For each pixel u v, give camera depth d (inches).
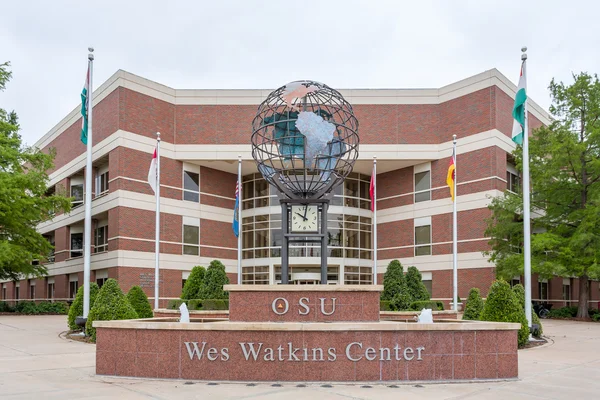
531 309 791.1
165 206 1448.1
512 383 441.1
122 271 1352.1
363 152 1493.6
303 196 542.3
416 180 1553.9
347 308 476.4
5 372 489.4
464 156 1444.4
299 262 1539.1
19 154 1368.1
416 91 1515.7
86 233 841.5
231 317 480.4
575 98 1289.4
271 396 378.9
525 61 809.5
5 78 1364.4
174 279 1445.6
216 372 437.4
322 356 432.5
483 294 1370.6
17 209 1311.5
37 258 1391.5
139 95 1423.5
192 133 1492.4
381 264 1605.6
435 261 1477.6
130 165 1389.0
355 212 1614.2
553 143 1282.0
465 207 1429.6
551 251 1272.1
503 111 1432.1
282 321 476.1
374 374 432.8
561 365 561.9
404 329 438.0
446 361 441.7
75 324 860.0
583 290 1334.9
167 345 446.6
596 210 1178.6
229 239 1599.4
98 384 425.4
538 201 1358.3
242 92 1504.7
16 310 1457.9
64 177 1701.5
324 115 596.4
